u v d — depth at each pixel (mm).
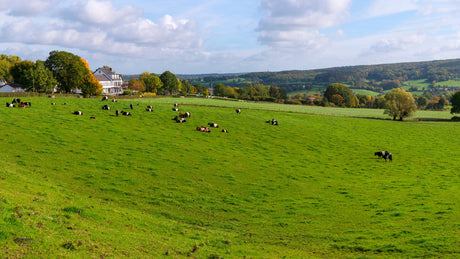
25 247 13102
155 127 57844
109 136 48750
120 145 45031
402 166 48656
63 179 30750
